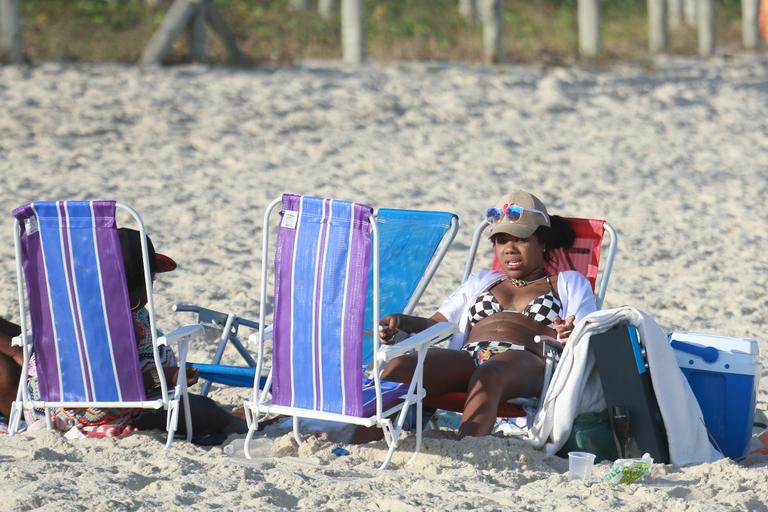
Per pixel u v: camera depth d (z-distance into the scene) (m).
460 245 32.25
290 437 16.41
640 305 26.59
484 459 15.41
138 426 16.78
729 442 16.56
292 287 15.23
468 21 87.19
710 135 51.38
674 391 15.73
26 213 15.40
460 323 18.08
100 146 44.06
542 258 18.03
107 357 15.75
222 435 16.91
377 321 14.81
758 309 26.70
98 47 65.38
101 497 13.09
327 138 47.53
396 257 18.16
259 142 46.31
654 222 35.69
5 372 17.09
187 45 64.81
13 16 59.19
